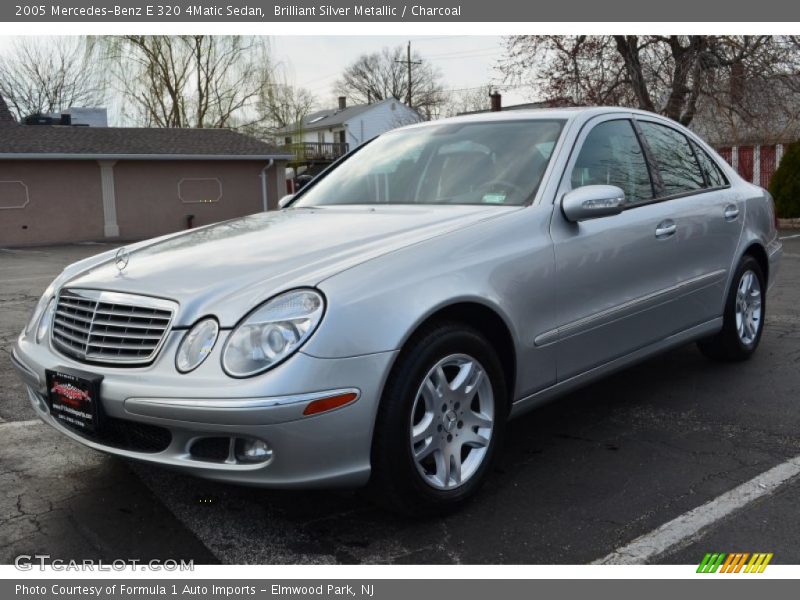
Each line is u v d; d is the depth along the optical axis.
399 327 2.67
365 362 2.60
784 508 2.95
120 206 24.22
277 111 35.91
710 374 4.78
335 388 2.54
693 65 17.45
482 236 3.09
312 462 2.55
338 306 2.59
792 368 4.87
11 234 22.25
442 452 2.89
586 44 18.52
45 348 3.11
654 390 4.50
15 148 22.23
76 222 23.41
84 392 2.74
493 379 3.05
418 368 2.74
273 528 2.90
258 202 27.11
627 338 3.77
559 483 3.24
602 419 4.04
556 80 18.75
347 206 3.90
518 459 3.52
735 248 4.62
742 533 2.77
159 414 2.57
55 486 3.30
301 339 2.53
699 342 4.94
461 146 3.96
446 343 2.83
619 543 2.72
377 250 2.90
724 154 19.70
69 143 23.56
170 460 2.64
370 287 2.68
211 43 34.44
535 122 3.90
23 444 3.82
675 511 2.95
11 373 5.26
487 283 3.00
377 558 2.67
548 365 3.33
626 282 3.70
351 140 59.88
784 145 18.62
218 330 2.60
